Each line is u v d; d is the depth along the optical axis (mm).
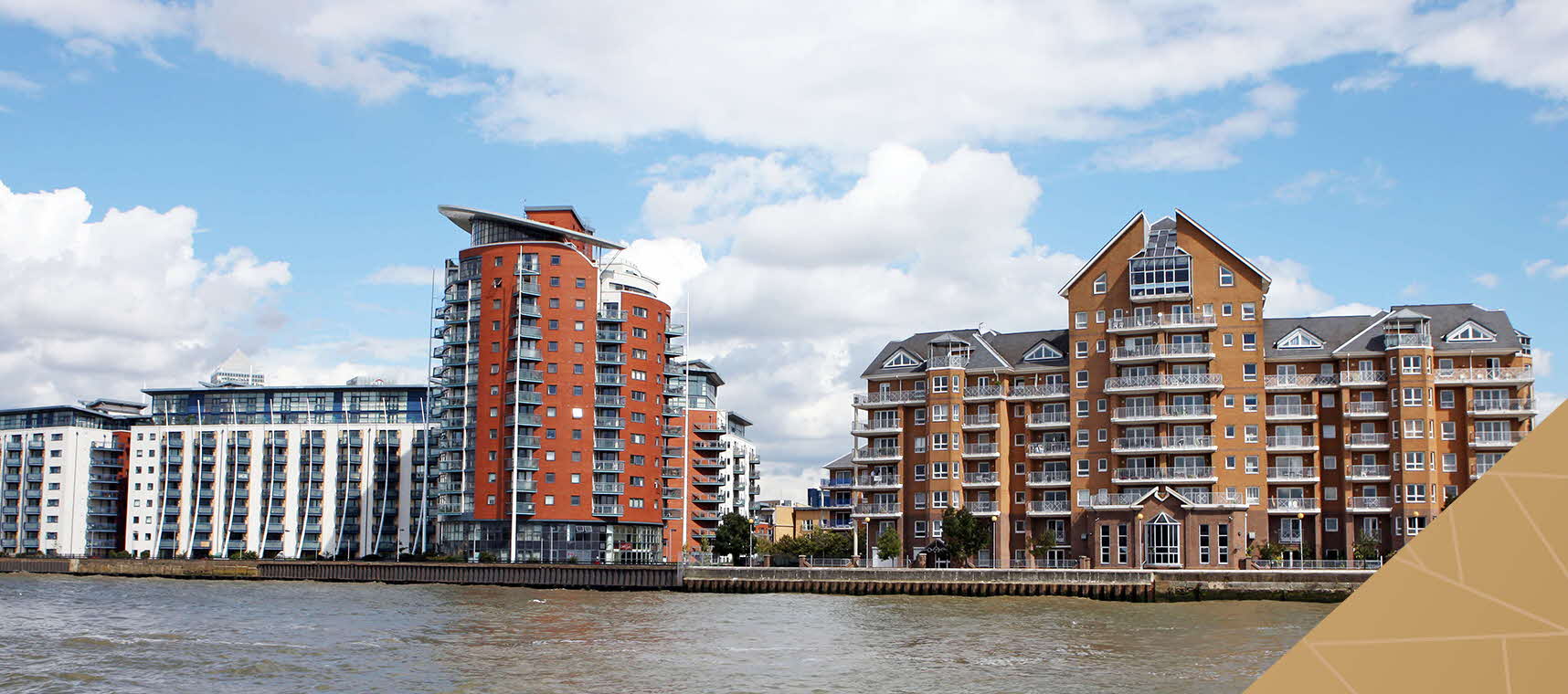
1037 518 138625
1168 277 133875
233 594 124062
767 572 128125
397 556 182250
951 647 71062
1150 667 62062
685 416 194875
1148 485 132500
